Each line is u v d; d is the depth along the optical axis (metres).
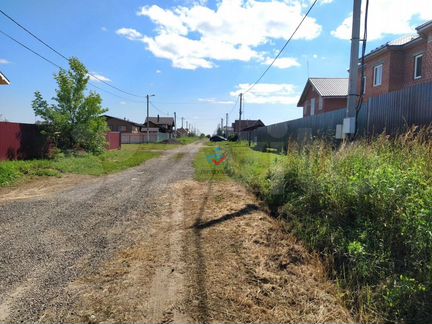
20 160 13.07
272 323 2.50
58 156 15.03
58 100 16.45
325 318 2.59
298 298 2.87
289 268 3.44
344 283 3.17
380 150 5.30
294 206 5.23
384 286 2.93
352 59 7.24
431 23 13.31
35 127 14.93
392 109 8.22
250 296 2.88
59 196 7.43
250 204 6.05
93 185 9.03
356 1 7.09
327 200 4.71
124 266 3.50
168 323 2.47
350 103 7.35
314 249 3.94
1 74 11.84
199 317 2.55
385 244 3.44
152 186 8.84
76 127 16.47
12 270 3.41
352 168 4.89
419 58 15.52
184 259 3.66
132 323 2.46
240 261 3.59
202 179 9.93
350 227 4.07
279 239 4.26
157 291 2.94
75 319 2.52
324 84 25.33
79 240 4.38
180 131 113.06
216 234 4.49
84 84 16.62
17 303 2.76
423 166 4.21
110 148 25.44
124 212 5.93
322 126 13.64
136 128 63.03
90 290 2.97
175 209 6.09
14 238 4.46
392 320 2.62
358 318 2.66
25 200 6.99
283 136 20.45
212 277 3.21
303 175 5.69
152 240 4.34
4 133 12.84
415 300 2.69
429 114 6.98
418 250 3.11
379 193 3.78
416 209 3.34
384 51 17.12
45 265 3.54
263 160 12.40
